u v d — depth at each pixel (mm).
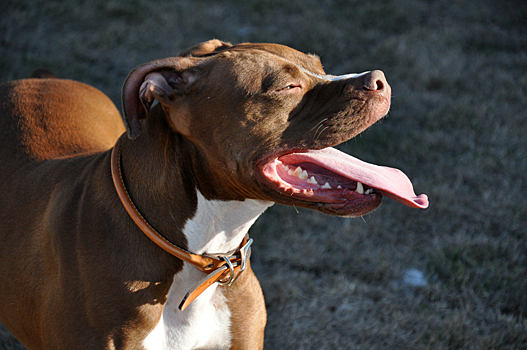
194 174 2369
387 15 9461
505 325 3863
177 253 2363
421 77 7414
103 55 7230
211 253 2471
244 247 2604
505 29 9398
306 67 2398
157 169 2336
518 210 5051
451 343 3729
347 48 8227
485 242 4586
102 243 2326
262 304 2779
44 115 3191
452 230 4824
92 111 3480
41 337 2477
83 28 7809
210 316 2586
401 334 3787
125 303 2297
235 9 9117
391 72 7645
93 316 2281
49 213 2508
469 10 9984
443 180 5430
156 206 2350
